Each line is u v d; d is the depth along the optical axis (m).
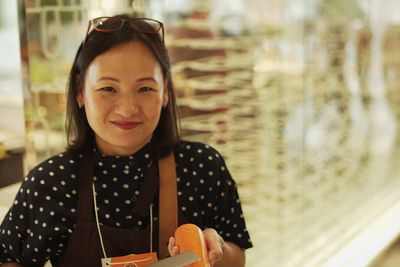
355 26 2.35
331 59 2.17
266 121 1.99
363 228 2.21
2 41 1.65
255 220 1.94
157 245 0.77
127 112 0.70
